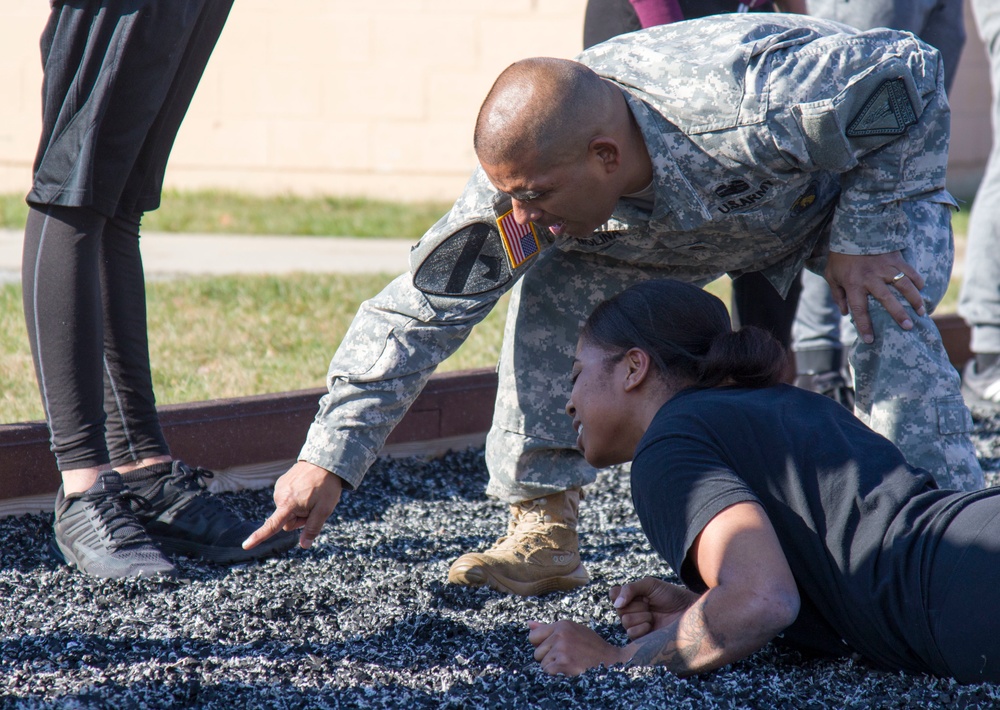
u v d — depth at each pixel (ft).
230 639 15.47
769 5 23.53
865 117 14.90
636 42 15.72
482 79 76.43
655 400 14.11
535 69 14.25
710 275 18.12
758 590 11.95
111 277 19.04
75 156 16.87
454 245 15.61
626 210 16.16
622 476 25.82
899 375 16.07
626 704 12.46
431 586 17.72
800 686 13.41
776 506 13.10
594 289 17.71
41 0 75.15
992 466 25.98
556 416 17.81
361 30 76.69
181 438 21.98
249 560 18.85
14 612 16.06
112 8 16.52
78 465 18.22
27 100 76.33
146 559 17.81
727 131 14.80
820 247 17.26
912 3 29.63
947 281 16.47
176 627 15.76
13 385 25.96
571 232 15.46
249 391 26.78
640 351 14.08
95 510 17.95
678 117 15.02
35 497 20.62
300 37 77.05
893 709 12.39
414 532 21.11
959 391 16.35
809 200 16.29
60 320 17.61
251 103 77.97
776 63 14.85
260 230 60.85
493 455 18.38
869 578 12.79
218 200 72.64
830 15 29.78
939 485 15.92
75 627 15.56
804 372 29.66
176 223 61.31
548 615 16.87
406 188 78.02
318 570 18.47
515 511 18.60
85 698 13.12
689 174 15.21
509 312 18.42
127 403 19.40
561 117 14.06
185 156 78.64
